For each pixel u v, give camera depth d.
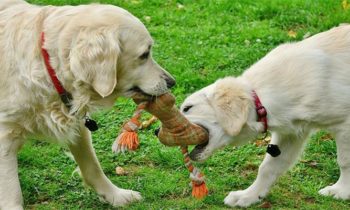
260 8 12.49
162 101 6.59
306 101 7.10
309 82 7.09
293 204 7.24
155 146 8.51
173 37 11.70
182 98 9.60
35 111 6.49
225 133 7.13
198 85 9.99
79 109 6.45
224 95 7.01
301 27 11.77
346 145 7.19
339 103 7.09
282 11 12.28
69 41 6.11
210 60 10.66
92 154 7.16
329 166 7.98
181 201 7.29
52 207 7.29
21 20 6.49
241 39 11.41
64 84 6.30
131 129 6.56
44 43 6.23
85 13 6.22
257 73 7.26
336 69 7.16
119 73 6.32
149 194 7.43
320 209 7.10
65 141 6.81
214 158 8.22
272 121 7.15
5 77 6.43
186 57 10.84
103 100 6.51
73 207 7.28
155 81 6.46
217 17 12.49
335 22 11.61
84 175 7.25
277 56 7.35
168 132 6.91
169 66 10.48
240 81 7.21
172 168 8.08
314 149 8.38
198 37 11.63
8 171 6.56
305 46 7.36
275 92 7.12
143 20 12.47
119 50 6.12
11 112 6.48
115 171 8.05
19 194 6.61
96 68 5.97
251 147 8.51
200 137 6.95
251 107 7.06
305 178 7.79
